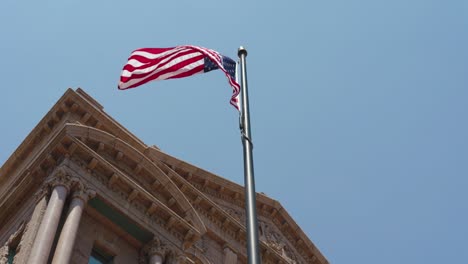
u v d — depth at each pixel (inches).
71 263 892.0
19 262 824.9
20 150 1264.8
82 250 926.4
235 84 851.4
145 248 1031.0
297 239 1902.1
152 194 1108.5
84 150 991.0
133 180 1081.4
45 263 807.7
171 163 1528.1
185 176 1567.4
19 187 1018.1
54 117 1222.3
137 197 1042.1
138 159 1097.4
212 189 1640.0
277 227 1862.7
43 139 1237.7
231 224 1583.4
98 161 1000.9
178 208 1130.7
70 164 970.7
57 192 918.4
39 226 876.0
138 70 982.4
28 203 983.6
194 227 1122.0
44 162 986.7
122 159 1085.1
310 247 1915.6
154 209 1056.8
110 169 1012.5
